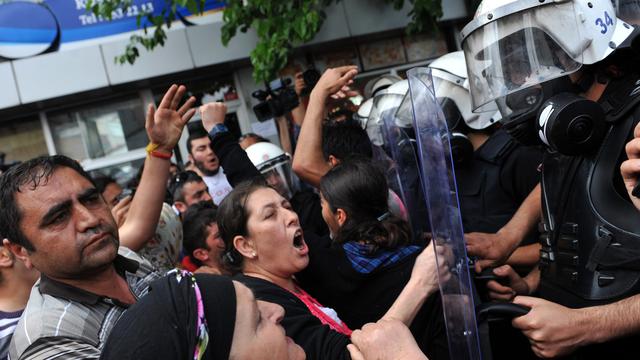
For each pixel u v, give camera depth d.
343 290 1.72
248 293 0.95
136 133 6.52
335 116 3.53
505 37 1.42
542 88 1.47
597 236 1.28
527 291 1.75
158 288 0.88
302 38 4.79
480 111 1.72
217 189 4.37
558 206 1.41
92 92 6.11
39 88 5.87
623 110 1.26
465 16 6.52
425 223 2.03
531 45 1.40
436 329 1.54
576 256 1.34
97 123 6.45
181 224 3.07
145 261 1.85
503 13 1.40
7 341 1.69
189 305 0.87
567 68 1.38
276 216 1.76
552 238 1.43
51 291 1.42
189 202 3.68
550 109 1.31
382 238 1.71
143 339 0.83
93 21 6.04
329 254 1.78
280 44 4.82
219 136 2.46
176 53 6.07
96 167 6.45
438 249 1.21
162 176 2.21
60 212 1.41
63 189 1.42
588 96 1.43
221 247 2.74
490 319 1.28
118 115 6.48
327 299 1.76
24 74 5.84
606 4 1.38
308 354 1.37
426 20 5.33
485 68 1.48
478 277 1.58
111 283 1.53
